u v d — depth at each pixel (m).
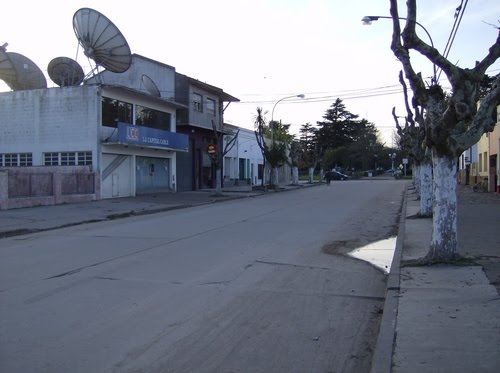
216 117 42.69
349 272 9.36
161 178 35.59
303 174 98.50
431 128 8.94
